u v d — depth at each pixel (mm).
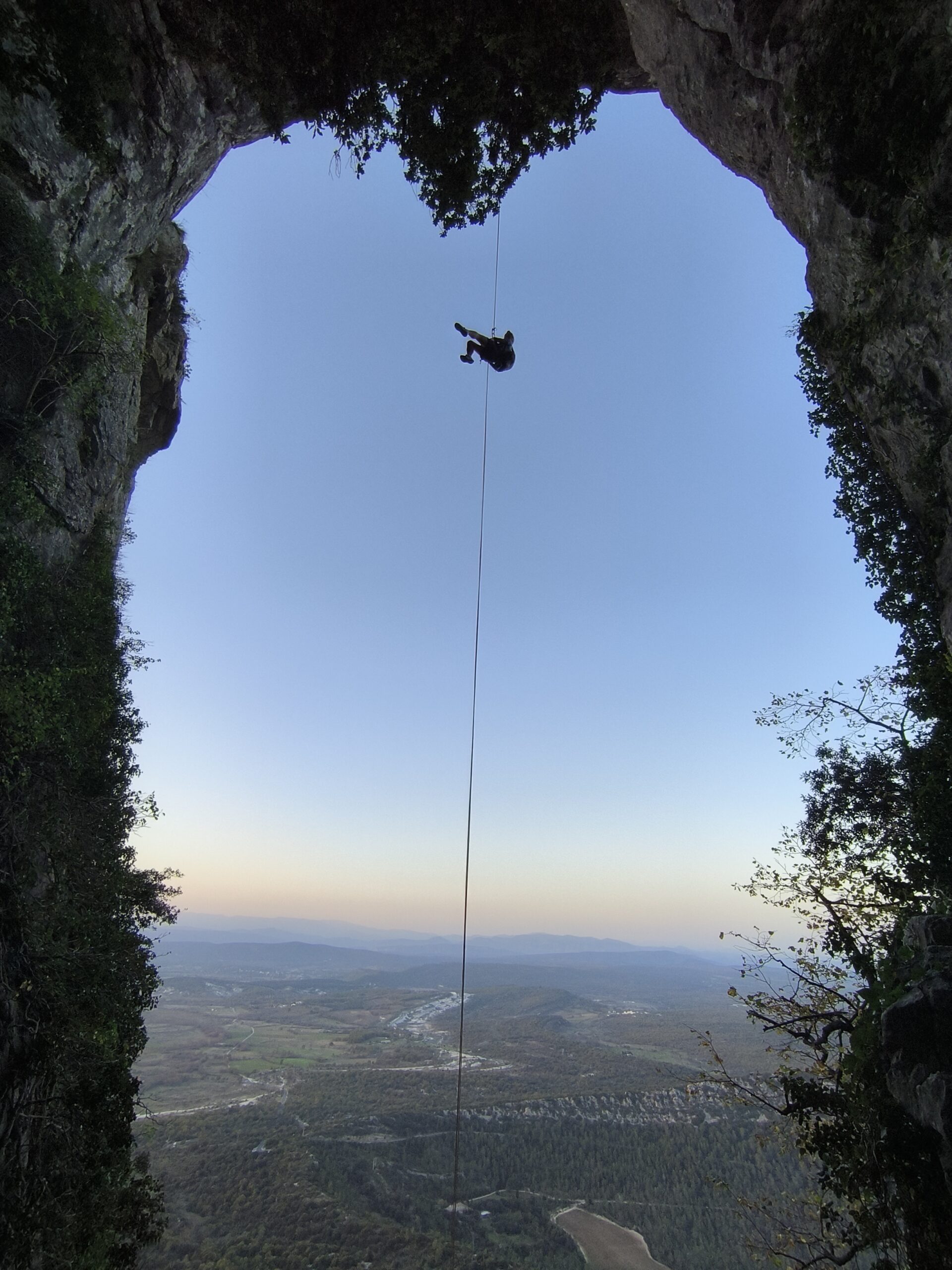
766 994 15609
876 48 11789
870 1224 10461
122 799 16938
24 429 14273
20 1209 10820
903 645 16688
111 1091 14086
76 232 17625
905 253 12422
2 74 14109
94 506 18188
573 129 15438
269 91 16125
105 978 14797
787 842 17688
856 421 17047
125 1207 14617
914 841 15312
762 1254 14188
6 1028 11336
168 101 18531
